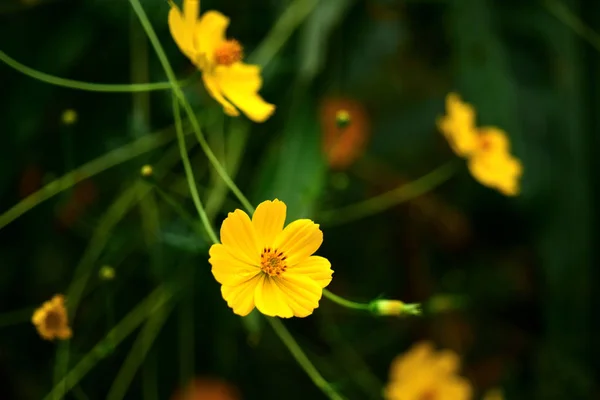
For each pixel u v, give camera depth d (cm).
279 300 72
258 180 90
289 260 72
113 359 94
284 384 97
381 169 106
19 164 93
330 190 96
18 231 95
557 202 99
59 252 96
